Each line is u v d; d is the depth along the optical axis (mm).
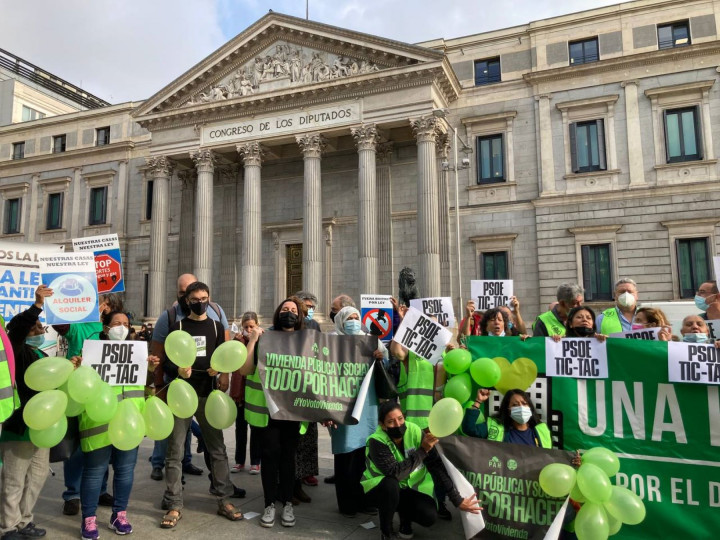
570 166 28844
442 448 6301
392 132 31406
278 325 7430
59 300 7133
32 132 43219
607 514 5559
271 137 30172
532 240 29234
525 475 5914
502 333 7793
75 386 5910
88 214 40062
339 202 33125
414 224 30859
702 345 6039
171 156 32469
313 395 6949
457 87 30281
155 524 6895
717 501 5727
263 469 6895
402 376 7516
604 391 6402
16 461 6152
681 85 27156
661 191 27125
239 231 34781
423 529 6777
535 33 30172
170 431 6484
